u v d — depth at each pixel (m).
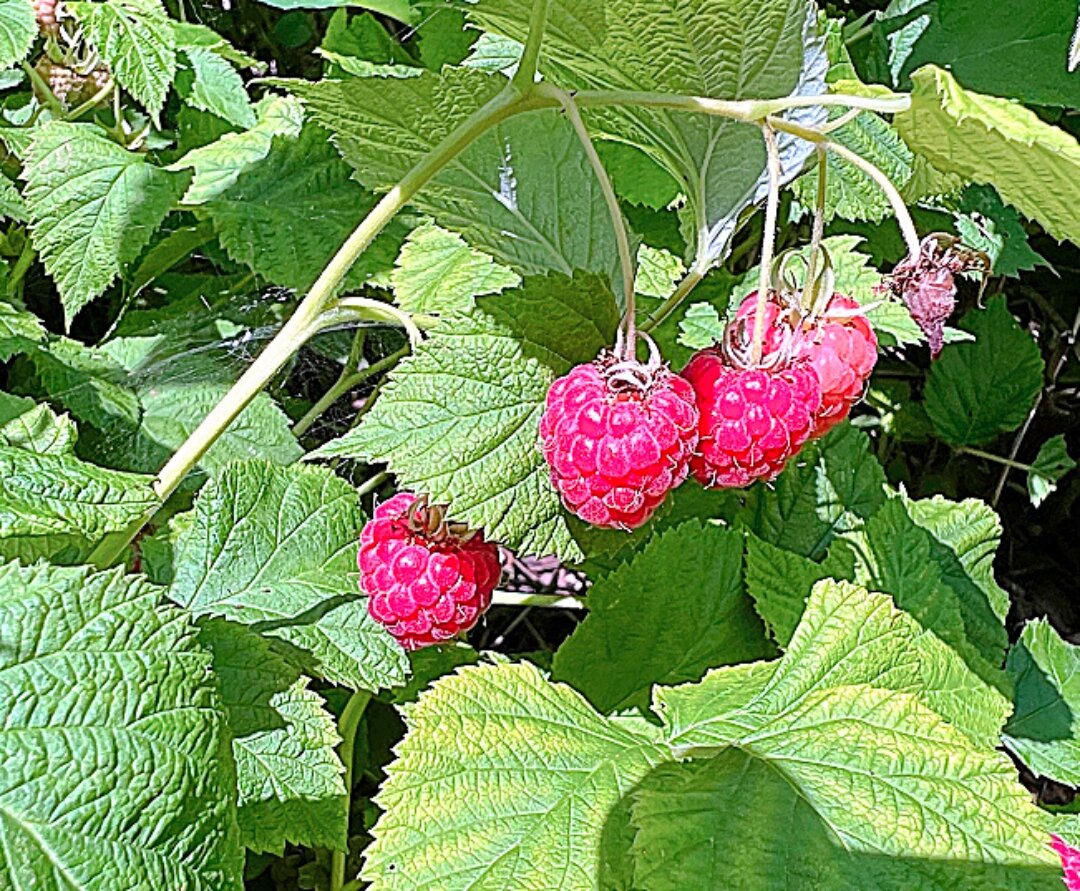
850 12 0.36
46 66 0.33
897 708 0.20
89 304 0.39
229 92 0.34
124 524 0.17
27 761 0.15
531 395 0.20
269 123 0.33
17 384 0.33
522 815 0.18
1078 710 0.29
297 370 0.39
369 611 0.22
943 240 0.18
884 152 0.30
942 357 0.37
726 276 0.29
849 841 0.17
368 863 0.18
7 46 0.31
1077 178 0.16
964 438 0.37
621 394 0.17
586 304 0.20
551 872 0.18
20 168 0.34
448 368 0.20
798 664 0.22
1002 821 0.18
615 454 0.17
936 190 0.22
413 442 0.19
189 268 0.41
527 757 0.19
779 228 0.32
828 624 0.22
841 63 0.30
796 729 0.19
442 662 0.26
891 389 0.39
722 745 0.19
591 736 0.19
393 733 0.29
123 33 0.31
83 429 0.30
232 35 0.43
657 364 0.17
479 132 0.19
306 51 0.44
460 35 0.33
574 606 0.27
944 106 0.16
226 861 0.16
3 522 0.16
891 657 0.22
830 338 0.18
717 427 0.18
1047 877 0.17
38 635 0.16
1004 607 0.28
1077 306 0.40
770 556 0.26
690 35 0.20
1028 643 0.30
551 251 0.24
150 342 0.33
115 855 0.15
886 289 0.18
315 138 0.32
